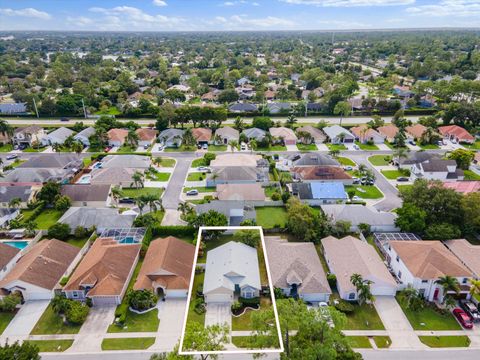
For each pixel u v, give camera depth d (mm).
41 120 175750
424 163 112500
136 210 93125
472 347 55656
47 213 93750
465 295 64562
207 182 108250
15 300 61844
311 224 80812
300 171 112062
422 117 171750
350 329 58625
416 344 56062
